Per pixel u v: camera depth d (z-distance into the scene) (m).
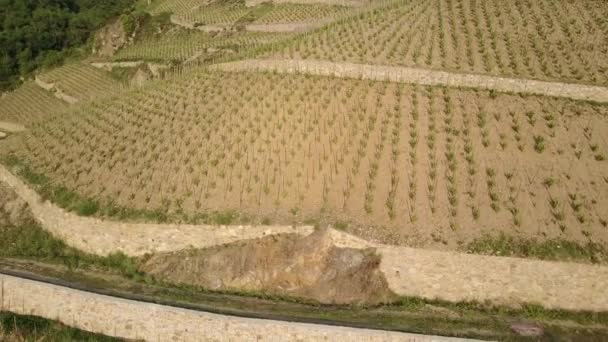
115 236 27.09
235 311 22.78
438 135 30.47
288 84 36.25
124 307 22.50
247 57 40.94
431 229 24.72
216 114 34.50
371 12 46.03
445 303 23.58
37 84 68.62
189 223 26.11
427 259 23.66
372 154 29.45
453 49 37.81
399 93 34.06
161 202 27.69
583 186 26.84
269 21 62.06
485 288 23.45
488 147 29.36
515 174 27.64
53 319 23.78
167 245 26.48
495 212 25.55
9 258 28.66
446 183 27.27
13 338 22.69
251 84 37.06
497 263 23.25
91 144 34.88
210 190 28.08
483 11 43.56
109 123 37.22
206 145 31.69
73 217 28.20
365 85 35.09
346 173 28.23
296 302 23.81
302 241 24.86
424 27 41.62
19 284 24.44
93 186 30.22
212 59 49.34
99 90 58.78
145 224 26.52
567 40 37.94
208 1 81.12
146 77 55.28
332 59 37.25
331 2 63.66
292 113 33.19
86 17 93.62
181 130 33.59
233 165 29.69
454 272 23.53
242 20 65.75
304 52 39.41
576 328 22.31
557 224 24.84
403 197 26.56
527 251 23.50
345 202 26.38
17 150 37.84
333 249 24.70
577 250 23.61
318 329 20.81
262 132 32.03
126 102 40.03
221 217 26.05
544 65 34.66
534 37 38.66
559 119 31.02
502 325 22.27
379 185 27.38
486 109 32.16
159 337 22.09
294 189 27.50
